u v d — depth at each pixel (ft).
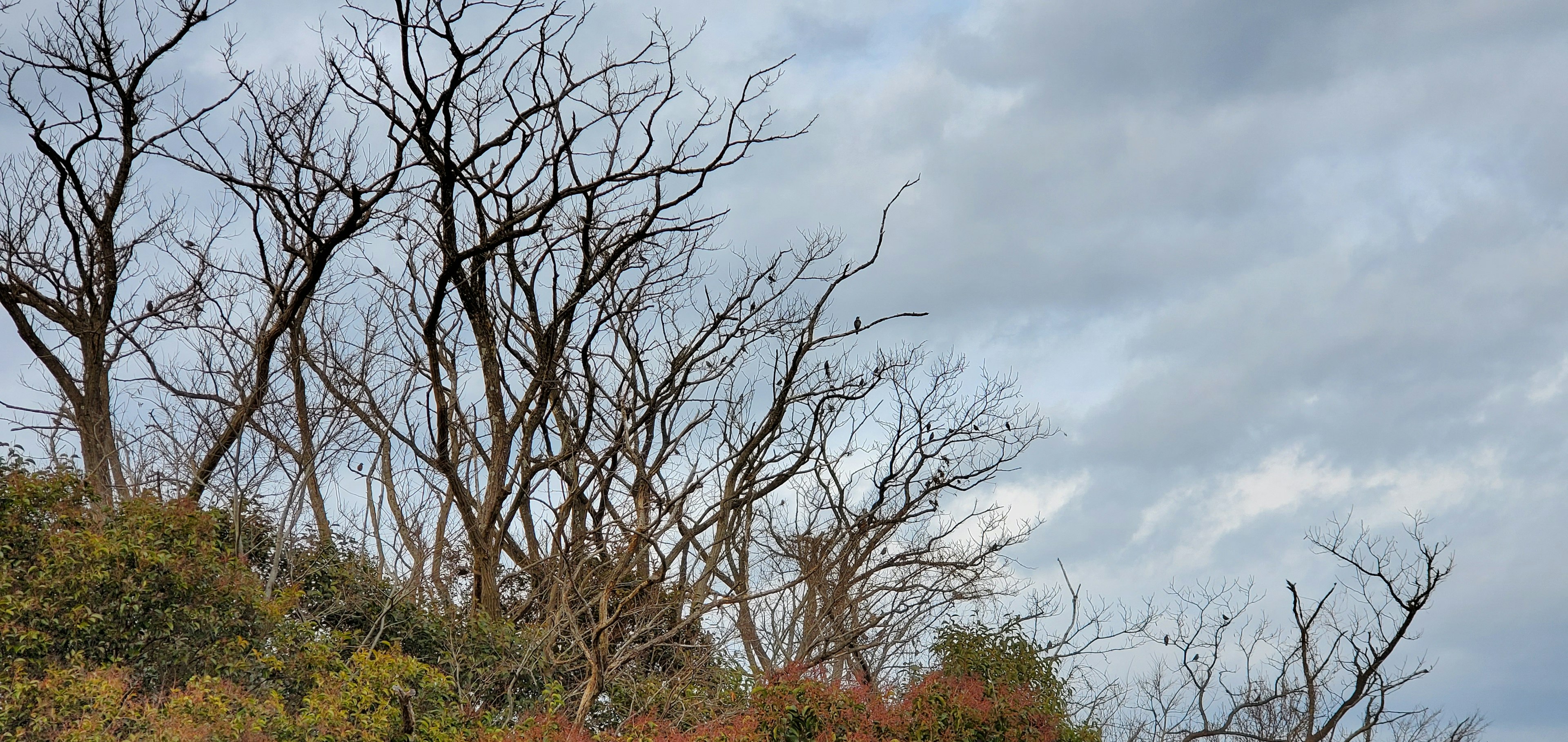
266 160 73.10
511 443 76.79
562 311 76.43
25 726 40.60
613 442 76.48
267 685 50.29
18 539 47.55
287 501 61.26
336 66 67.56
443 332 81.10
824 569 74.59
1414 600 77.36
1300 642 78.38
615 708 62.85
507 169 71.36
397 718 49.83
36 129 66.39
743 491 79.00
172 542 49.65
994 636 63.67
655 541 67.67
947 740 55.42
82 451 66.59
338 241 67.36
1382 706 75.82
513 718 58.59
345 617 62.59
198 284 73.67
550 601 70.54
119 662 46.21
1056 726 59.16
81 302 71.46
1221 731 75.25
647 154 70.44
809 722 54.49
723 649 67.92
